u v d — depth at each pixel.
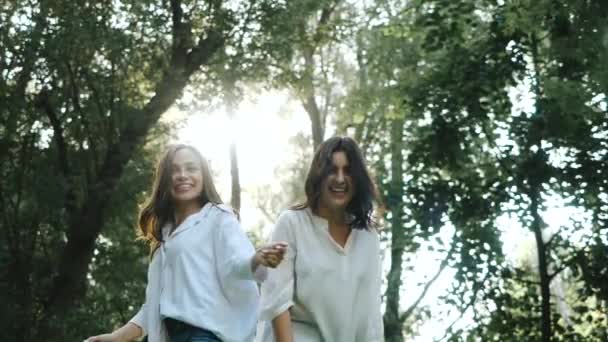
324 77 31.45
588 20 20.72
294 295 6.28
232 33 26.50
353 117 28.16
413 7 23.64
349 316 6.29
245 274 5.71
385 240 26.61
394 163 28.67
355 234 6.32
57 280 25.78
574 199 22.66
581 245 23.12
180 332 5.88
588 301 23.36
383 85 27.39
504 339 23.41
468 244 23.33
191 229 5.97
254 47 26.52
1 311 24.50
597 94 21.58
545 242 23.70
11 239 25.95
